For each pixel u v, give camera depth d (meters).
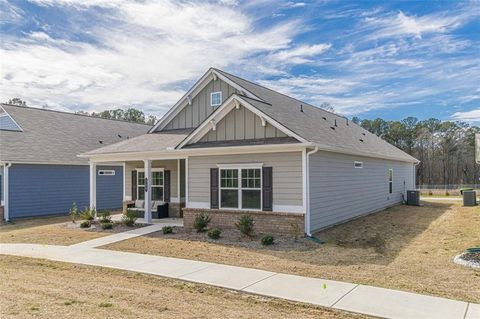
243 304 6.84
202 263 9.77
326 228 14.59
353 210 17.61
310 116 18.88
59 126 24.97
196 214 15.05
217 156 14.77
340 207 16.08
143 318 5.87
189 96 19.75
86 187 23.42
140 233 14.28
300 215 12.87
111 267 9.56
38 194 20.83
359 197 18.50
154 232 14.39
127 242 12.75
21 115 23.77
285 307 6.66
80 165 22.88
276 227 13.32
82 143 24.27
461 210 22.31
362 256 10.35
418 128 67.31
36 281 8.24
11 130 22.06
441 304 6.57
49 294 7.16
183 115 20.20
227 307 6.59
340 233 13.88
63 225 17.23
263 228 13.57
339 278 8.27
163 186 19.03
